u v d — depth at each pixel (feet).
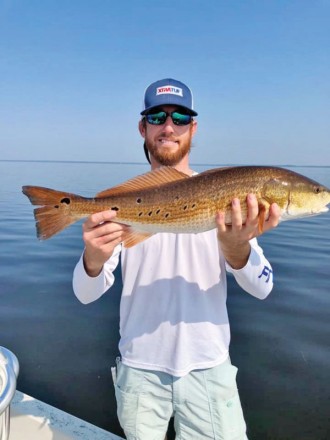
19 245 13.65
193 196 3.04
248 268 3.10
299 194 3.13
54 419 3.59
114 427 4.74
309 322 7.33
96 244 2.85
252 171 3.03
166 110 3.53
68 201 3.14
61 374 5.79
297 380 5.57
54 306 8.12
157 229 3.14
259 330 7.02
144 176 3.20
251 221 2.81
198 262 3.22
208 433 3.05
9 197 29.50
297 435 4.54
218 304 3.21
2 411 2.40
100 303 8.18
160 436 3.16
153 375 3.11
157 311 3.14
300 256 12.28
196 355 3.07
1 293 8.89
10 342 6.65
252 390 5.35
